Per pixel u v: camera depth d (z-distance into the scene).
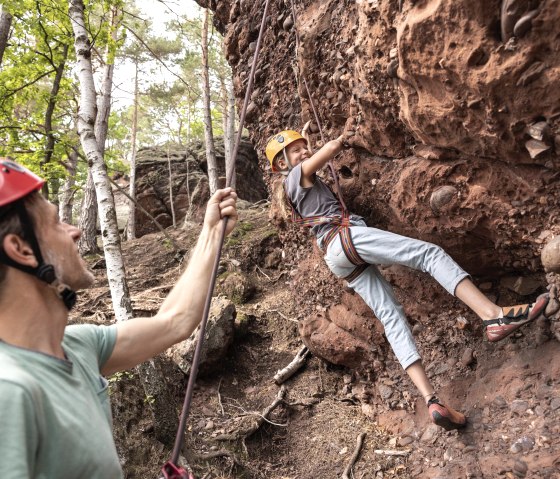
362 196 3.80
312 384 4.56
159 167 16.12
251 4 4.89
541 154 2.62
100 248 11.38
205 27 10.23
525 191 2.91
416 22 2.53
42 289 1.15
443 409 3.15
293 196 3.60
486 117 2.61
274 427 4.24
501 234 3.16
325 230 3.56
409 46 2.63
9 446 0.93
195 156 16.58
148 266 7.95
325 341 4.34
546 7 2.15
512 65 2.33
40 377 1.07
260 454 4.07
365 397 4.18
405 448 3.58
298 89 4.21
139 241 9.23
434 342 3.77
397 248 3.26
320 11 3.88
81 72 4.84
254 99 5.04
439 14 2.44
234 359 5.01
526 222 3.01
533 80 2.35
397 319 3.45
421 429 3.61
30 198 1.16
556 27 2.18
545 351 3.20
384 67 3.00
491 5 2.29
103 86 11.36
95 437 1.10
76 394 1.13
